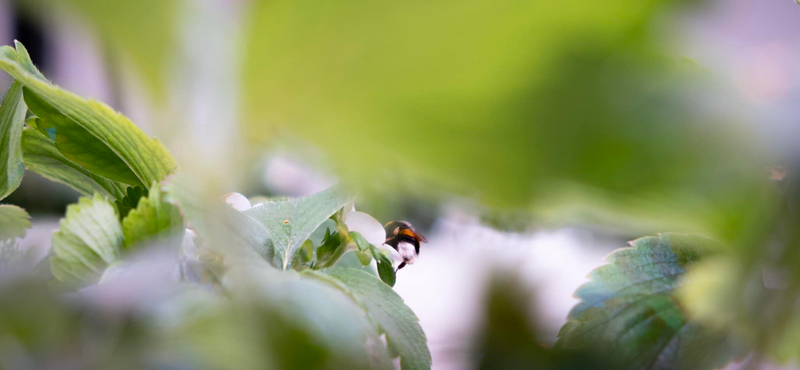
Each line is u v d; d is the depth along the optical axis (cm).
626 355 56
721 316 36
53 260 49
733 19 17
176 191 49
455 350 33
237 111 18
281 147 19
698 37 17
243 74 18
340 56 18
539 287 37
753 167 18
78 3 18
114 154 73
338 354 40
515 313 35
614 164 17
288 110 18
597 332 58
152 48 18
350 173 18
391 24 17
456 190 18
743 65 17
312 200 78
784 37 17
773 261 23
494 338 34
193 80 18
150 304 34
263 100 18
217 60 18
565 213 19
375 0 17
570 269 52
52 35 20
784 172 19
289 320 35
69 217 51
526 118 17
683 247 62
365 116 18
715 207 19
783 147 18
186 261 44
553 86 17
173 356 31
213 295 36
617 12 16
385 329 60
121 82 19
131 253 50
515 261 37
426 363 58
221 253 33
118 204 71
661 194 18
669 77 17
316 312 42
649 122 17
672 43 17
